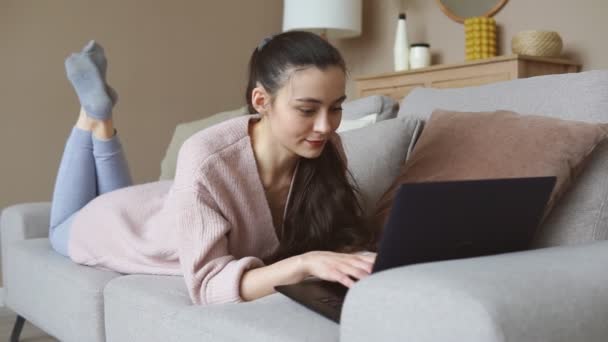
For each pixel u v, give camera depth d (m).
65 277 1.71
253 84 1.31
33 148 3.57
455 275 0.77
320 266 1.09
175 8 4.08
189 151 1.32
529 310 0.72
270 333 0.95
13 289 2.12
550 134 1.30
